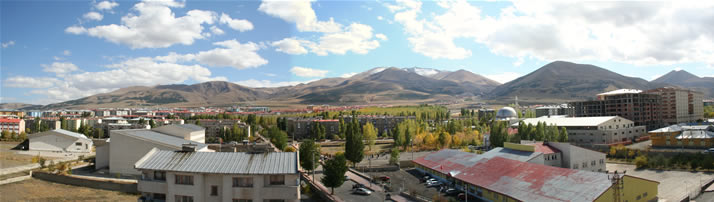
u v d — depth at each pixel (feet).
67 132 588.50
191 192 233.55
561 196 291.17
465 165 430.61
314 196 322.14
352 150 524.11
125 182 310.86
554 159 449.48
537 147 460.55
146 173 245.45
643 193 305.73
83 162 458.50
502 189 330.95
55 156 520.83
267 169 233.55
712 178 409.90
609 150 590.96
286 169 233.55
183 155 256.73
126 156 385.70
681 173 445.37
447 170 431.02
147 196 244.01
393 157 531.50
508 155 452.35
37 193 296.10
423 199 331.36
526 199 301.43
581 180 307.58
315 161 479.00
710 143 543.39
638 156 522.88
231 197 229.25
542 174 341.00
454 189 379.96
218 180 233.96
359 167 528.22
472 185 366.63
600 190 282.56
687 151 520.83
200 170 234.38
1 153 532.32
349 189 380.17
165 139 406.00
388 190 376.27
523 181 336.49
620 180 289.12
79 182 325.42
